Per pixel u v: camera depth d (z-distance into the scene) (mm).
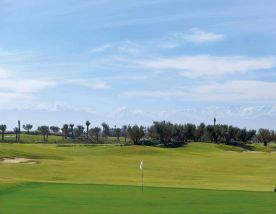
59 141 194500
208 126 167500
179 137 157250
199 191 34562
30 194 32031
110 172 58219
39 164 64000
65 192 33344
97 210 25203
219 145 143750
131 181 46688
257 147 165500
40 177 51969
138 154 102938
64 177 52281
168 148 131500
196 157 96875
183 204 27688
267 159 88312
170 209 25734
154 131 146125
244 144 168000
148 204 27578
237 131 167000
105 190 34812
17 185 37594
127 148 108188
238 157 95875
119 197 30703
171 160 84312
